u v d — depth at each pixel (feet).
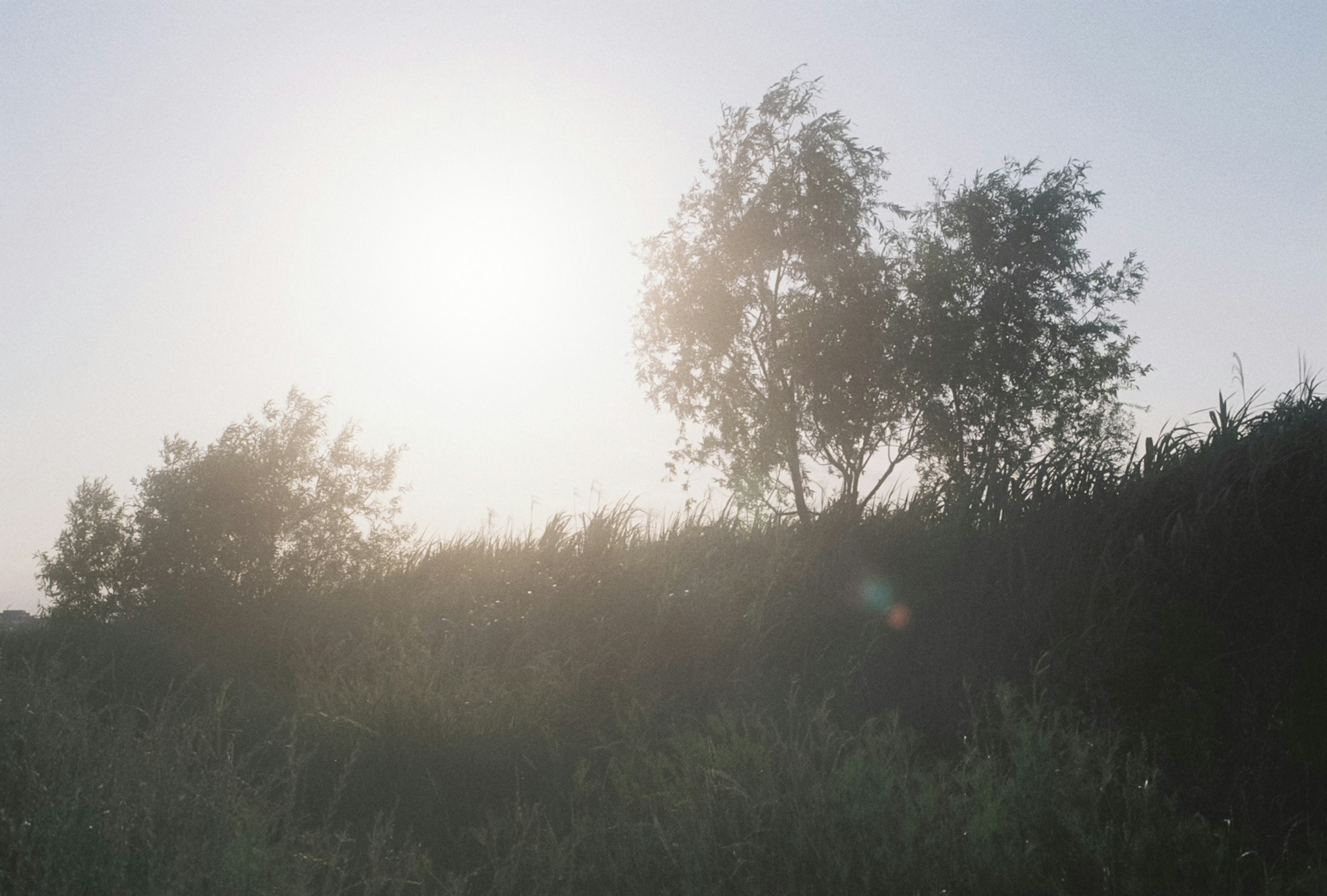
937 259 70.23
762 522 33.27
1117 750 17.51
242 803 13.70
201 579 31.27
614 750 19.98
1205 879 13.93
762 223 65.05
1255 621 19.97
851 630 25.48
